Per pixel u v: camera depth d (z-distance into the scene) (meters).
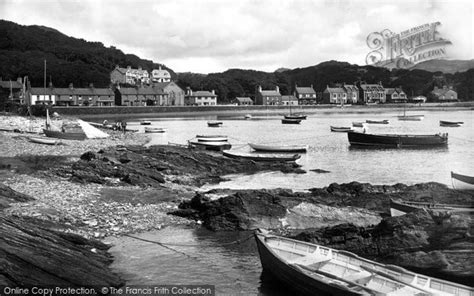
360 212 24.53
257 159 47.69
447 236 19.39
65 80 164.25
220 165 43.03
